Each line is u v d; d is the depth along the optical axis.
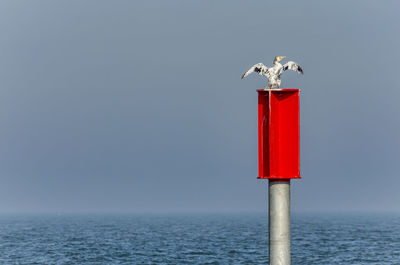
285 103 14.25
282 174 14.11
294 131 14.12
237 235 92.00
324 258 52.25
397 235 88.88
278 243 13.96
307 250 60.34
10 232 107.12
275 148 14.11
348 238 81.12
